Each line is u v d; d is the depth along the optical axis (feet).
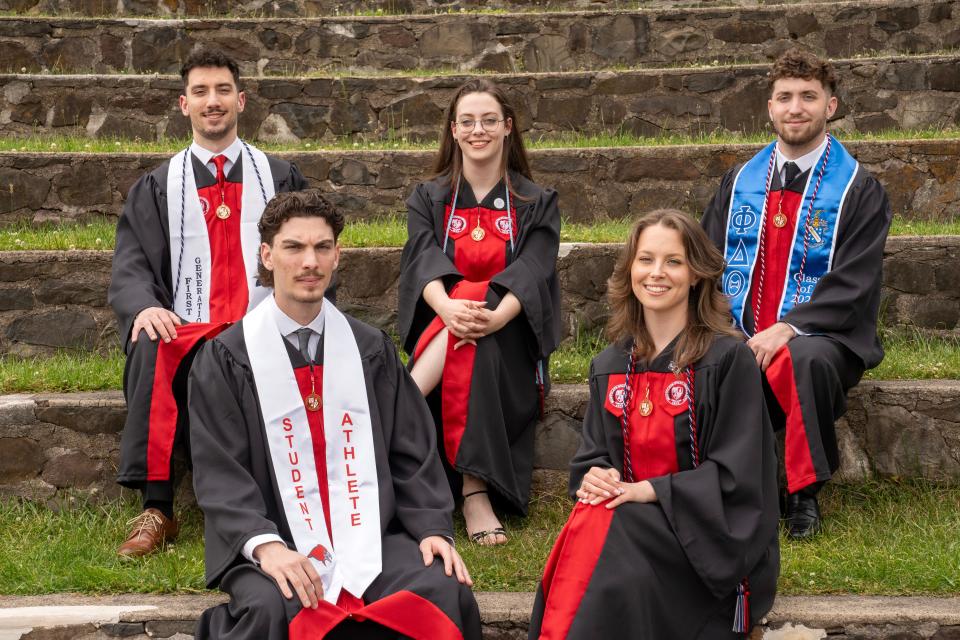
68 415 13.26
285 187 14.42
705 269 10.35
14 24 23.59
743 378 10.14
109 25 23.94
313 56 24.43
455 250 13.35
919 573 10.93
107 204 18.94
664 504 9.68
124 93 22.00
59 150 19.93
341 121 22.07
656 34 23.77
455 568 9.73
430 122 22.04
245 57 24.35
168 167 14.07
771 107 13.73
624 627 9.41
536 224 13.37
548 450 13.41
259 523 9.61
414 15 24.34
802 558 11.38
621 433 10.52
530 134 21.83
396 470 10.71
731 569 9.58
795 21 23.36
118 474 12.57
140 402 12.20
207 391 10.32
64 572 11.44
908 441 13.19
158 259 13.74
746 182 14.05
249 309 13.85
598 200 19.06
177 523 12.54
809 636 10.19
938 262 15.69
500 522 12.81
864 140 19.02
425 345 12.64
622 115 21.71
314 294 10.30
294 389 10.43
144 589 11.09
